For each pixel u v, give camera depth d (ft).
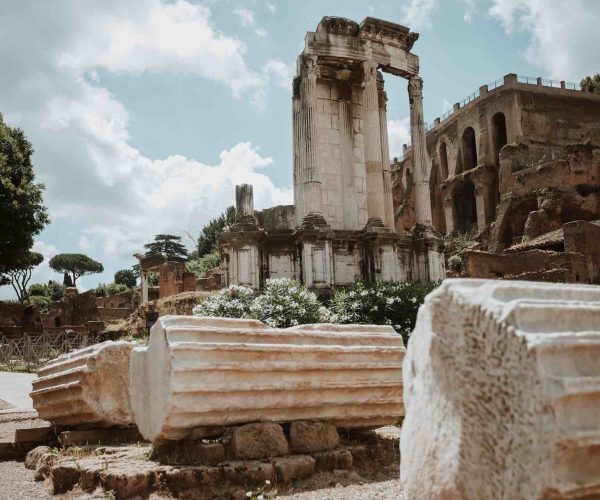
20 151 172.76
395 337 30.58
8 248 165.37
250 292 64.90
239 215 83.61
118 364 33.19
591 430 11.61
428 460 14.20
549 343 11.95
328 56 88.12
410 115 95.50
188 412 24.03
